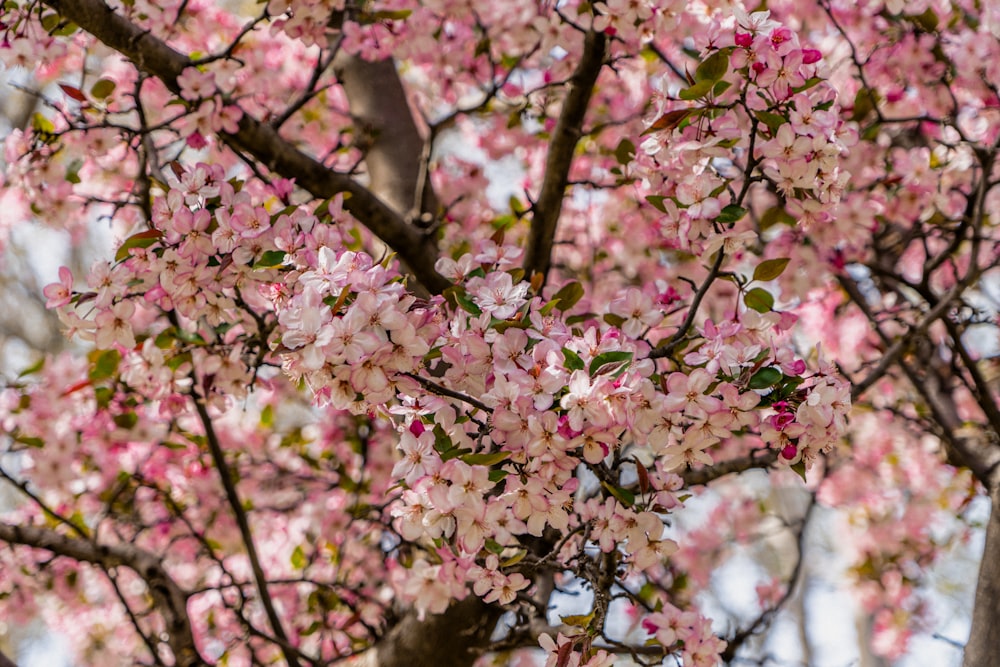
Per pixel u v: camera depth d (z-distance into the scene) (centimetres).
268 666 426
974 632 312
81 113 344
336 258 224
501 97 506
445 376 224
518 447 208
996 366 442
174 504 396
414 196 416
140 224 414
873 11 431
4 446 416
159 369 330
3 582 451
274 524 495
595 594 241
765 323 237
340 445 483
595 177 502
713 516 700
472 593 350
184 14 460
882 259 433
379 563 452
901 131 443
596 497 265
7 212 380
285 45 498
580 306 309
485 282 239
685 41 351
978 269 344
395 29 405
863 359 491
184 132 325
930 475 567
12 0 321
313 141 515
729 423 209
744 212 238
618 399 198
